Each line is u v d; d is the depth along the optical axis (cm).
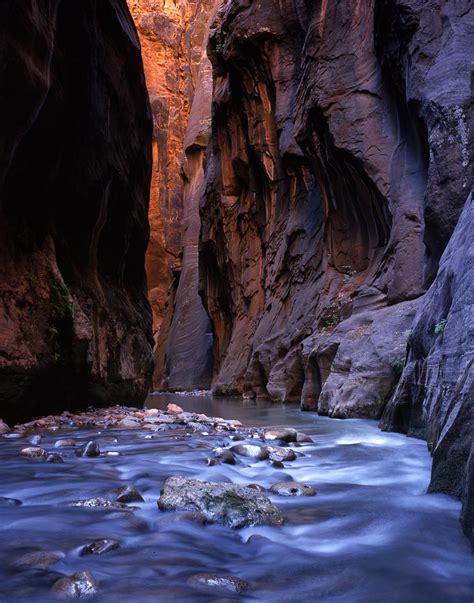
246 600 221
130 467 486
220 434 764
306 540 302
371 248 1625
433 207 1016
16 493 390
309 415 1216
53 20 874
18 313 870
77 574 228
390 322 1105
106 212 1284
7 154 834
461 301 497
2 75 765
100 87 1220
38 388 898
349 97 1567
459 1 1198
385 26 1404
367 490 418
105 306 1234
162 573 246
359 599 224
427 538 300
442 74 1098
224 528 315
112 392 1226
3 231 883
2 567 246
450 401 464
